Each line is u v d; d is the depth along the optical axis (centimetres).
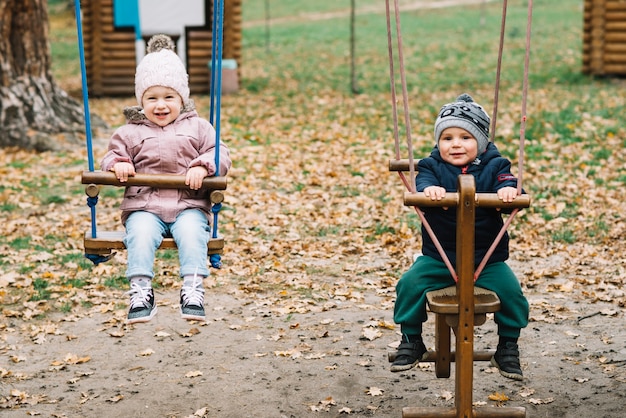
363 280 823
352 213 1049
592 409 536
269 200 1107
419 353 462
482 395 564
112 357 653
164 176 445
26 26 1482
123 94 2167
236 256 899
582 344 646
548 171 1206
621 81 2038
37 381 610
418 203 420
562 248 901
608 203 1056
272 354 650
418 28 3506
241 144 1445
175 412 556
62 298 781
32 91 1479
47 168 1319
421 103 1864
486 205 419
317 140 1480
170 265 870
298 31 3609
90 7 2122
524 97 414
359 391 580
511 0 4278
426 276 456
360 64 2634
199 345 673
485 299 431
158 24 2123
